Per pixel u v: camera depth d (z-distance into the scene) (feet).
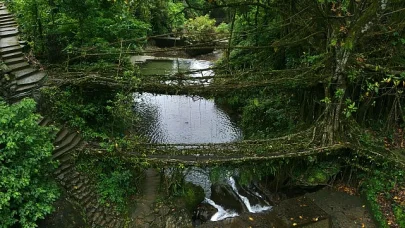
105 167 37.99
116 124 45.57
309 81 37.47
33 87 40.32
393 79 35.81
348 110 34.94
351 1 32.63
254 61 49.65
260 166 37.29
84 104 42.93
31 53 46.42
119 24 51.83
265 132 46.78
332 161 38.93
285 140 38.42
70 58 46.44
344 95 37.19
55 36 46.11
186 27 94.07
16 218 25.62
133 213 35.91
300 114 44.47
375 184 36.14
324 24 36.35
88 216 33.12
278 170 40.11
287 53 46.55
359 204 36.60
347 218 34.81
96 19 50.37
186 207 37.96
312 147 37.35
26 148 26.68
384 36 38.88
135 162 36.11
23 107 26.66
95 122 43.68
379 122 42.19
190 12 102.06
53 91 39.47
